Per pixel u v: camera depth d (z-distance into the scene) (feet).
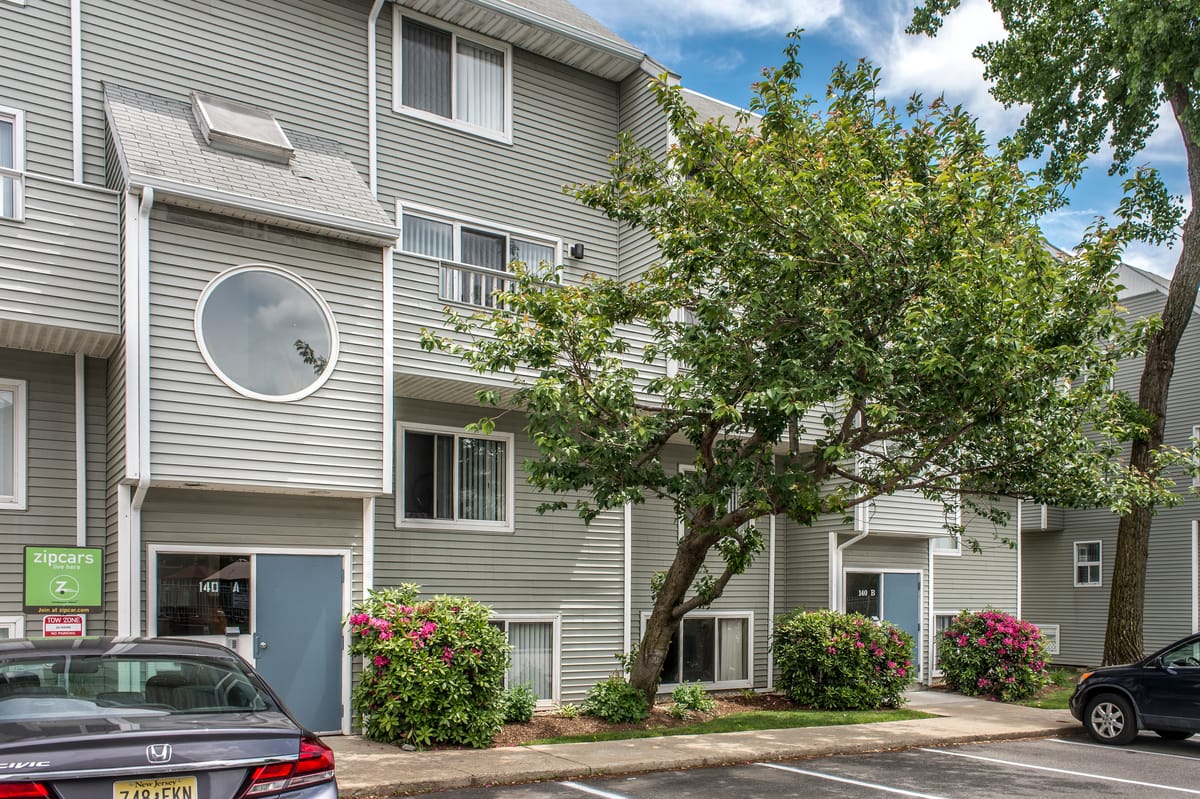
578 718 41.96
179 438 32.78
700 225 37.06
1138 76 53.26
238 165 36.68
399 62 45.57
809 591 57.06
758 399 33.83
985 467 40.96
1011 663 55.57
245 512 35.94
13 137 35.45
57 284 31.55
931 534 58.90
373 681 36.01
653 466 38.14
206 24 40.60
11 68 35.76
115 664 18.11
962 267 33.73
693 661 53.16
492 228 47.42
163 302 32.96
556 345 37.55
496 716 36.76
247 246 35.01
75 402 34.99
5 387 34.04
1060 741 42.11
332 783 16.96
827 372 35.42
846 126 35.76
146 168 33.01
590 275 41.14
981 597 65.72
